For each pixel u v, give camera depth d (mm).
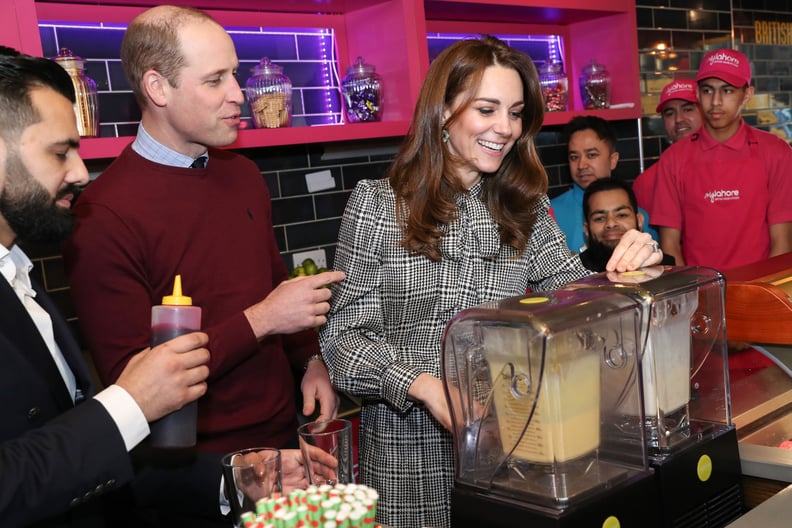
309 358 1958
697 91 3242
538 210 1723
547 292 1173
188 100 1594
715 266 3184
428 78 1541
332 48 2879
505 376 1018
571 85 3645
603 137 3123
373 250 1574
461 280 1590
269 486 1038
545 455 1004
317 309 1539
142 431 1177
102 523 1352
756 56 4578
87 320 1535
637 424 1093
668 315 1146
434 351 1603
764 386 1552
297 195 2902
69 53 2072
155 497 1495
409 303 1593
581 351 1008
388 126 2641
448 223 1568
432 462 1608
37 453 1077
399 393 1420
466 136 1511
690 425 1218
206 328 1636
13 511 1048
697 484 1164
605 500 1026
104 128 2439
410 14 2633
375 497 953
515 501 1030
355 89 2672
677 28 3941
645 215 3330
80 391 1352
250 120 2729
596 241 2785
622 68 3480
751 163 3096
